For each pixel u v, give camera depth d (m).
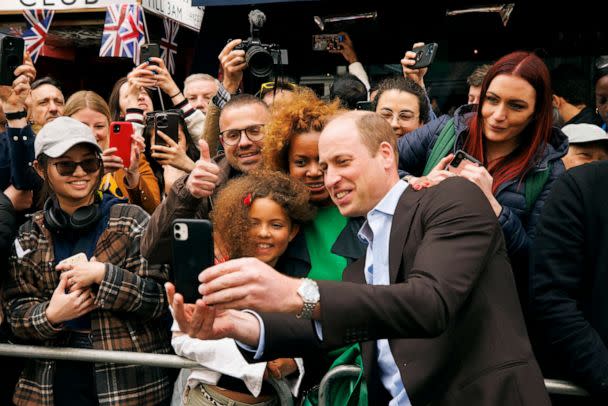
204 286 1.50
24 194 3.25
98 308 2.67
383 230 2.02
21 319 2.68
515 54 2.62
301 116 2.54
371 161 1.99
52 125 2.78
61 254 2.78
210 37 5.71
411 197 1.96
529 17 5.39
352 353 2.35
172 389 2.88
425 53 3.65
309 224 2.55
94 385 2.70
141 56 3.88
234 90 3.54
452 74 5.58
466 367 1.80
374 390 2.11
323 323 1.53
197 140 3.88
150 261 2.52
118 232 2.76
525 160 2.62
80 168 2.74
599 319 2.20
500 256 1.88
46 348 2.67
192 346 2.46
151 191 3.55
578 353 2.15
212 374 2.48
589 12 5.26
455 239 1.75
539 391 1.77
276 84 3.48
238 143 2.94
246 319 1.88
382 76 5.72
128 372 2.67
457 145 2.80
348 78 4.07
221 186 2.90
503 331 1.80
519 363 1.78
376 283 2.04
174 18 5.66
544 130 2.61
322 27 5.69
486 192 2.32
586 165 2.27
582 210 2.21
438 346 1.83
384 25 5.64
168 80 3.87
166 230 2.46
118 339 2.66
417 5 5.57
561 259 2.22
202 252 1.65
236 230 2.43
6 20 5.77
